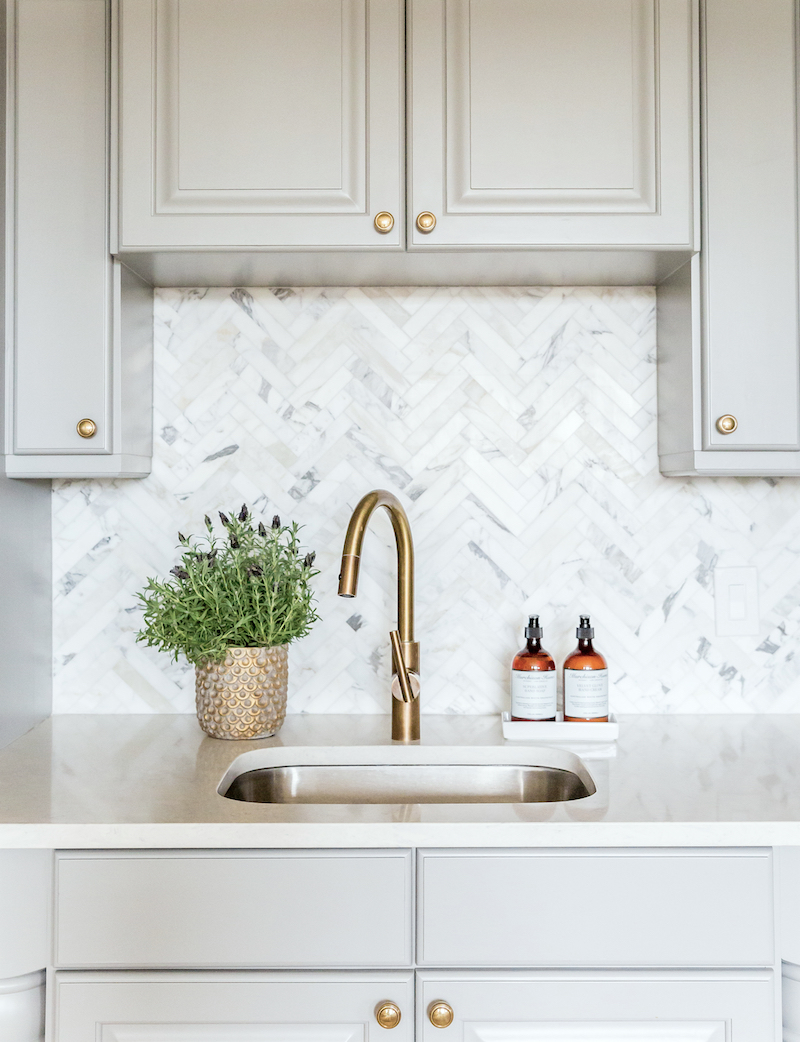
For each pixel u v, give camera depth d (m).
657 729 1.51
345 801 1.38
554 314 1.63
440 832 1.03
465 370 1.63
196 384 1.62
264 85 1.33
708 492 1.63
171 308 1.62
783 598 1.63
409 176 1.34
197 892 1.03
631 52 1.34
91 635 1.62
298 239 1.33
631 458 1.63
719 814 1.06
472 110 1.33
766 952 1.04
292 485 1.63
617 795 1.14
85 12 1.37
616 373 1.63
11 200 1.37
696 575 1.63
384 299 1.63
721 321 1.38
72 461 1.40
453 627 1.63
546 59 1.33
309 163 1.33
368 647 1.63
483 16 1.33
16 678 1.45
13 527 1.44
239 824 1.02
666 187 1.34
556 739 1.43
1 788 1.16
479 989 1.04
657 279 1.57
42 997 1.06
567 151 1.33
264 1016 1.04
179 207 1.33
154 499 1.63
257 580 1.41
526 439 1.63
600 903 1.04
